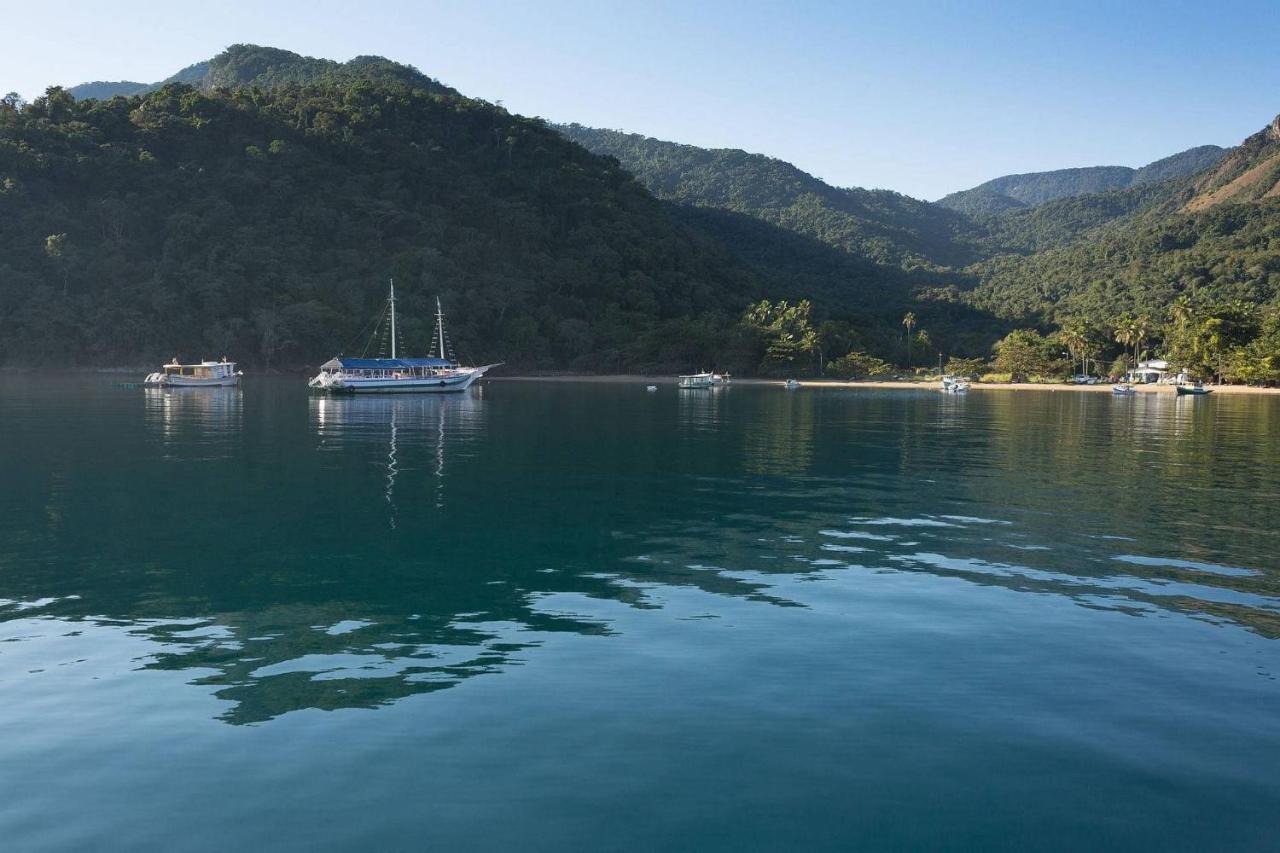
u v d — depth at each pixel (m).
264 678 13.38
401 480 35.94
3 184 183.25
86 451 45.62
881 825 9.34
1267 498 31.80
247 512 28.28
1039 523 26.69
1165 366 198.75
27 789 10.00
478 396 116.56
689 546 23.31
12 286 169.25
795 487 34.47
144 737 11.29
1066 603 17.56
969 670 13.70
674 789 10.01
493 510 28.92
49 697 12.62
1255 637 15.42
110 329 173.12
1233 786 10.17
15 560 21.34
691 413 86.31
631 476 37.66
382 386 115.50
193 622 16.34
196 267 188.88
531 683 13.13
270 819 9.39
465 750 10.91
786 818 9.45
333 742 11.14
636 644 14.98
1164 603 17.56
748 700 12.47
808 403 114.19
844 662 14.04
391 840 9.02
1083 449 51.09
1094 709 12.24
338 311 194.50
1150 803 9.79
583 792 9.93
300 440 52.91
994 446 52.97
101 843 8.98
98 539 23.89
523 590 18.62
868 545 23.36
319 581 19.45
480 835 9.10
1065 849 8.96
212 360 180.25
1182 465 42.44
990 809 9.66
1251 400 134.00
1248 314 189.62
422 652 14.59
